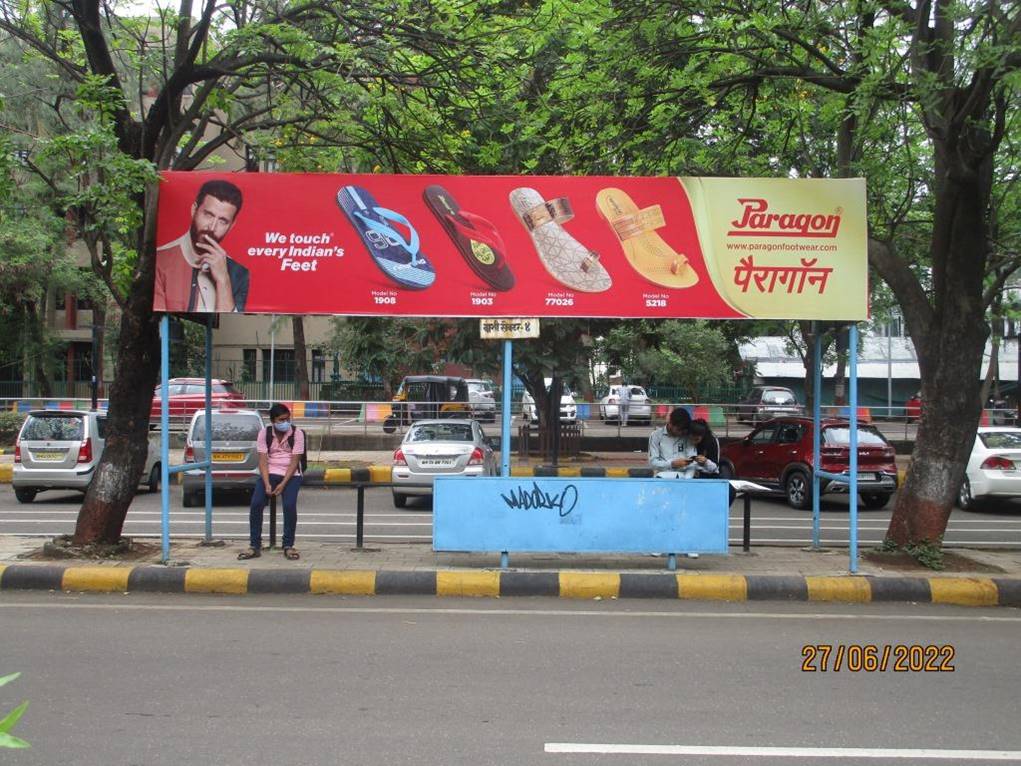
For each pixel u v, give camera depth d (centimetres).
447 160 1186
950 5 872
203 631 727
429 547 1061
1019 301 2203
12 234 2556
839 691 588
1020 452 1575
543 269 923
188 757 466
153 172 870
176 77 1006
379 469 2025
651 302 920
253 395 3691
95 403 2295
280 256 920
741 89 1180
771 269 919
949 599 866
